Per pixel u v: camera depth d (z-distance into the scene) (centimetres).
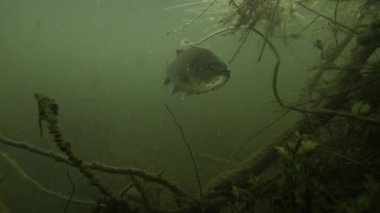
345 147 464
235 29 511
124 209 370
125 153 1014
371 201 254
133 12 4409
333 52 550
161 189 489
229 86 1933
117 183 823
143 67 2609
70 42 4656
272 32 526
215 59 345
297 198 289
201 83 348
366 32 427
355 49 510
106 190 353
